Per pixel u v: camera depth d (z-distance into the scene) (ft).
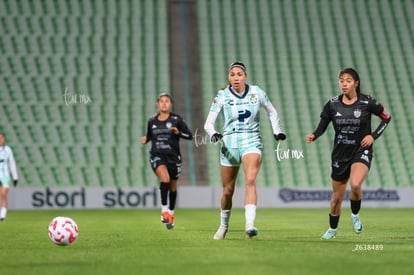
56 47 394.32
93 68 388.98
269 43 419.33
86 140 355.77
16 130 354.33
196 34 421.18
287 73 404.57
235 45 416.46
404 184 357.41
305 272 72.59
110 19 414.62
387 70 411.95
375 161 364.99
